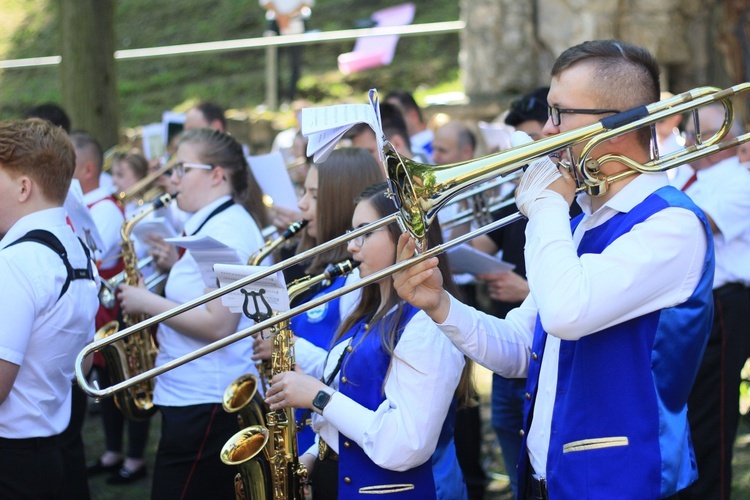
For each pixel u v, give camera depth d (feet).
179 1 46.44
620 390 6.07
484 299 17.80
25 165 8.23
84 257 8.81
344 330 8.00
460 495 7.79
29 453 8.28
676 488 6.04
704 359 11.59
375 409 7.41
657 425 6.00
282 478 8.39
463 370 7.94
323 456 7.80
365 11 42.55
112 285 12.71
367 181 9.47
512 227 11.78
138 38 44.14
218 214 10.66
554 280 5.85
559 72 6.35
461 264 11.00
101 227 14.74
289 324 8.42
